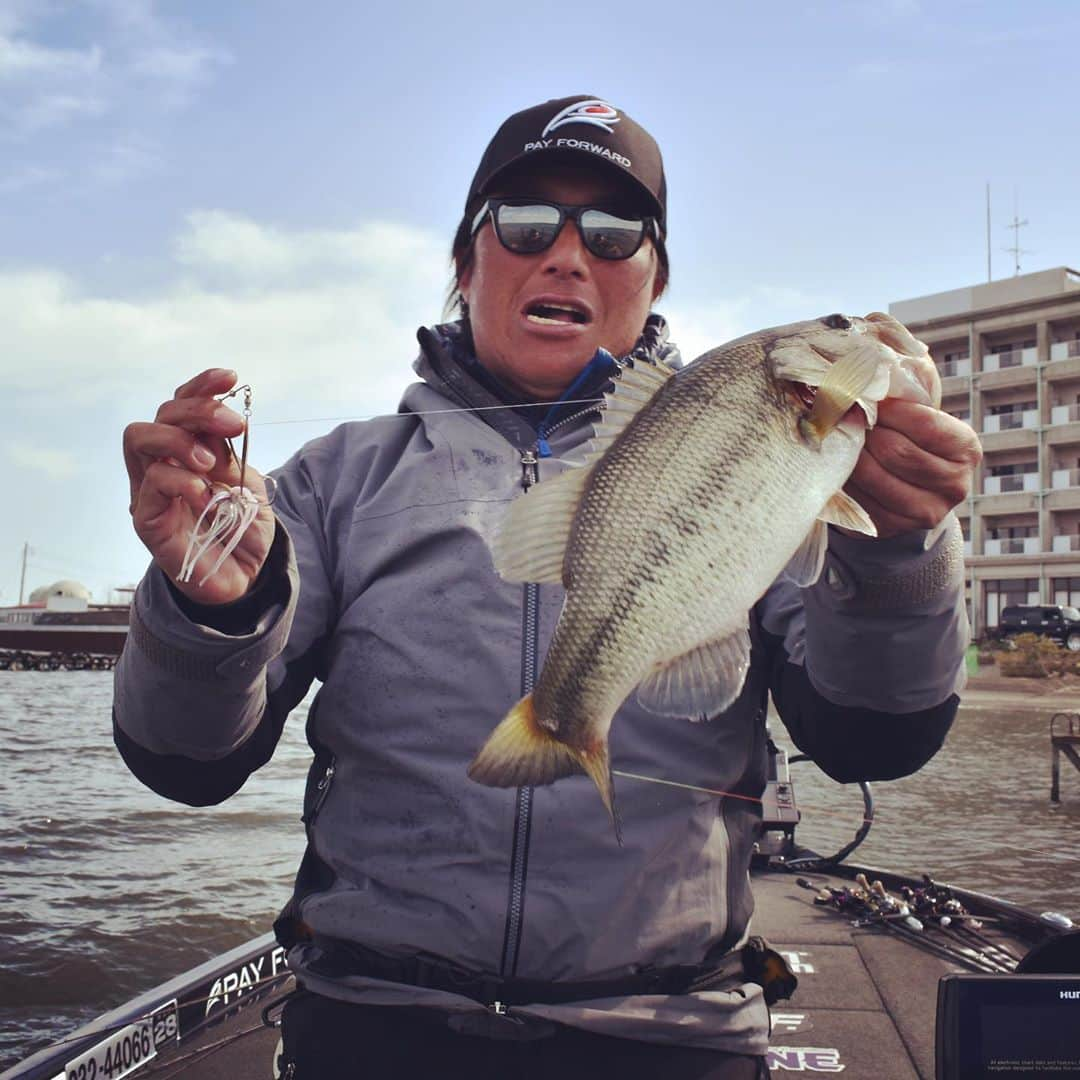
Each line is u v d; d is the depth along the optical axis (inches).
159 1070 140.1
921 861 470.6
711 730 78.1
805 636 71.6
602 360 89.0
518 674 76.7
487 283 92.9
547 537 63.6
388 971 75.0
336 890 79.1
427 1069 72.7
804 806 609.3
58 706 1357.0
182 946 350.3
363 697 80.6
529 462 85.7
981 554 1663.4
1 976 319.9
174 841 515.2
